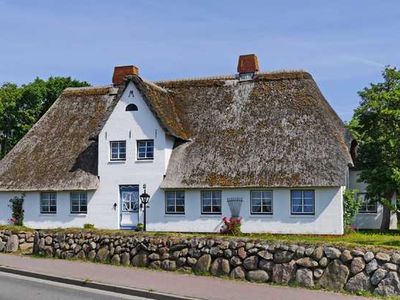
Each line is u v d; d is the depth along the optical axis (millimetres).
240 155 34781
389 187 34344
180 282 16359
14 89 61219
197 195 35062
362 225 39312
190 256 18047
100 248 20578
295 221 32875
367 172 35312
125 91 37531
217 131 37062
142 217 36438
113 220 37062
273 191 33469
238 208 34000
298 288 15414
